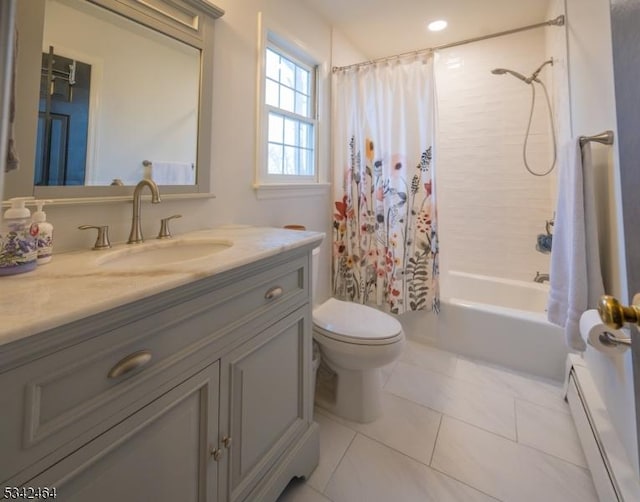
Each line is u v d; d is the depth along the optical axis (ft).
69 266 2.61
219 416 2.74
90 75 3.30
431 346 7.35
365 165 7.34
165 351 2.27
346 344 4.73
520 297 7.91
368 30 7.70
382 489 3.85
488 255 8.68
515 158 8.20
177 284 2.21
